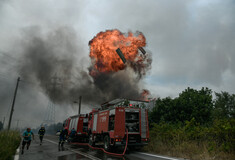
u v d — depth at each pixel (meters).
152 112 16.39
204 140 9.34
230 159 6.92
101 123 12.10
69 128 20.69
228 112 20.28
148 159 7.62
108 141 10.41
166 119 15.22
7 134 11.84
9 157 6.82
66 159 7.46
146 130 10.73
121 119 10.31
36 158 7.67
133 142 10.28
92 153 9.52
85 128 18.38
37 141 17.89
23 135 9.35
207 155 7.55
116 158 7.85
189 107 15.04
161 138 11.10
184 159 7.59
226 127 7.93
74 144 15.52
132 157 8.18
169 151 9.43
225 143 7.90
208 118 14.30
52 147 12.31
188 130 10.72
